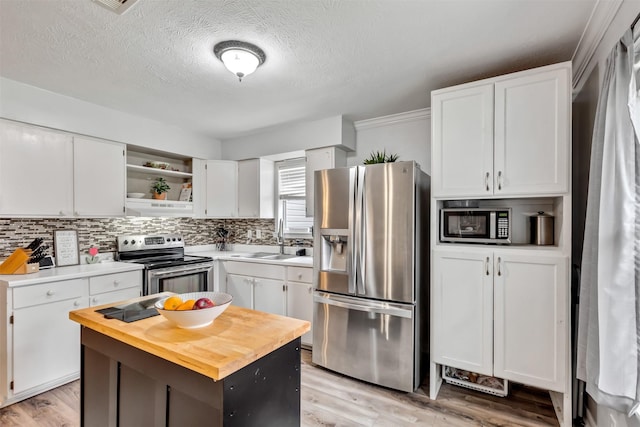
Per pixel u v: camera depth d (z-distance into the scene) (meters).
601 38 1.79
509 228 2.18
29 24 1.76
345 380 2.59
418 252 2.47
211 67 2.27
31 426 2.00
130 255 3.39
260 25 1.79
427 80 2.49
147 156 3.76
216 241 4.53
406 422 2.04
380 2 1.60
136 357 1.34
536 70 2.00
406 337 2.37
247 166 4.07
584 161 2.16
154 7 1.63
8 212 2.46
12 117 2.47
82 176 2.89
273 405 1.30
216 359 1.08
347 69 2.31
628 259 1.39
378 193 2.46
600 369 1.46
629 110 1.37
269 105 3.02
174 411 1.22
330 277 2.69
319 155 3.44
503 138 2.09
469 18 1.73
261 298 3.42
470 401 2.29
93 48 2.02
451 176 2.26
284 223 4.12
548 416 2.11
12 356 2.21
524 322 2.01
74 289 2.53
